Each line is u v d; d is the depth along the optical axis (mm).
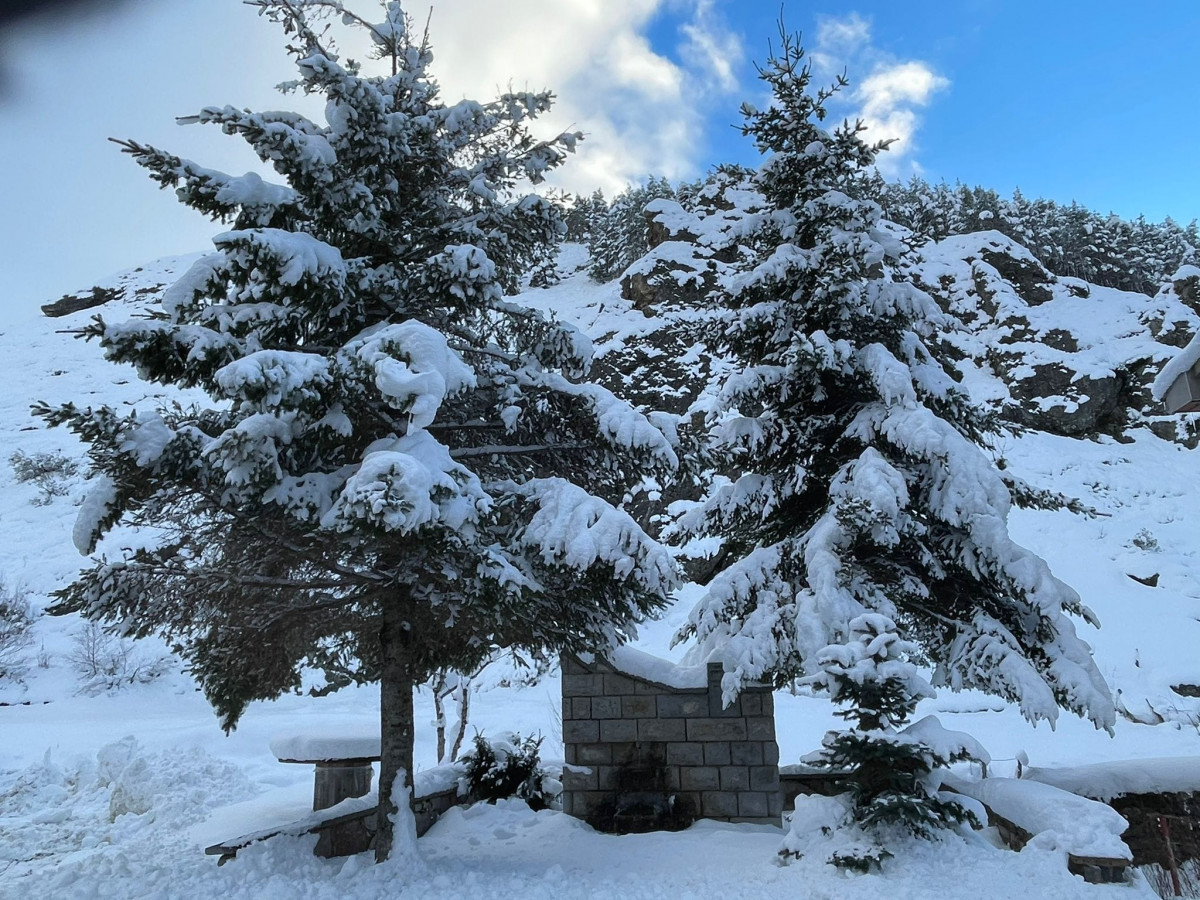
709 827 8328
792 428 10438
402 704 7340
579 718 9078
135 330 6480
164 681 23766
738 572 9539
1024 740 16500
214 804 10789
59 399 47969
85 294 73562
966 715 18719
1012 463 32875
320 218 7762
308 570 8055
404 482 5652
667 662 9227
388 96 8070
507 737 10508
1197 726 17406
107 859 7379
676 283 40719
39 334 63312
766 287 10836
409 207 8633
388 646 7445
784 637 8820
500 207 8594
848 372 9961
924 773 6781
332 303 7336
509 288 9617
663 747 8883
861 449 10297
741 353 11438
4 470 39031
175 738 16516
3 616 25234
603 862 7188
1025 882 5500
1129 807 7461
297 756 8750
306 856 7059
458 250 7590
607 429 7953
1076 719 18234
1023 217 63656
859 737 6500
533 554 7113
